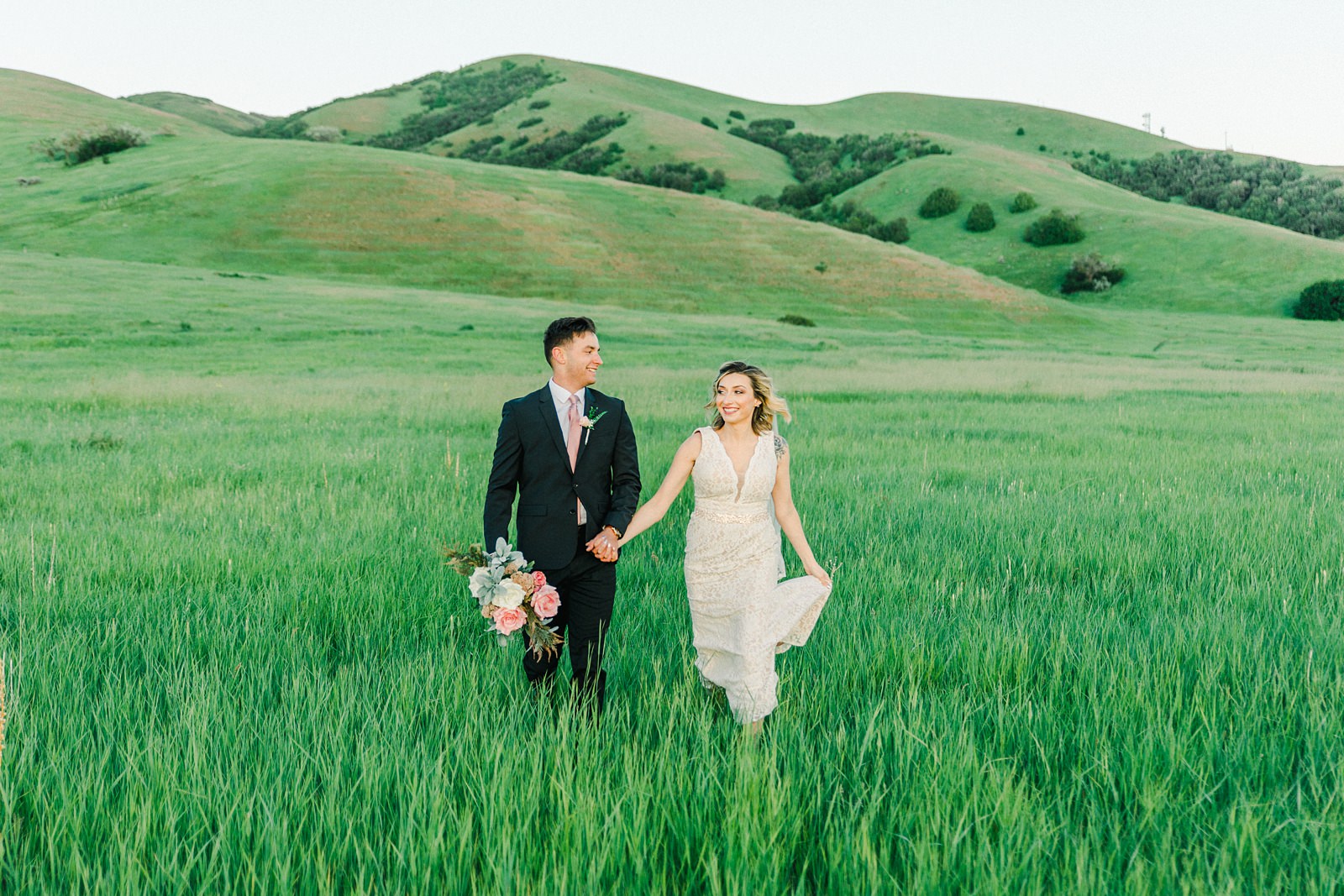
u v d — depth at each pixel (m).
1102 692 3.80
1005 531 7.39
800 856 2.71
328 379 24.11
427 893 2.40
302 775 3.04
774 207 138.12
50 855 2.52
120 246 67.19
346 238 73.62
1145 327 71.06
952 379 26.38
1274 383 27.03
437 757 3.17
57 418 15.07
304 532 7.18
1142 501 8.77
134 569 5.87
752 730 3.46
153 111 159.88
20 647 4.17
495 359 31.36
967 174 136.62
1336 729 3.42
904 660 4.21
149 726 3.26
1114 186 160.38
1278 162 166.38
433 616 4.98
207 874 2.41
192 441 12.59
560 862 2.52
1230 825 2.64
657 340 42.75
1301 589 5.68
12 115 128.00
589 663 3.78
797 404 19.61
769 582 3.79
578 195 91.50
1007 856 2.52
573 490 3.73
